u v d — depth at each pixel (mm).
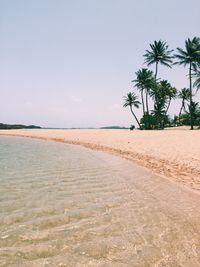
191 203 6867
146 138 27719
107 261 4121
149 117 64125
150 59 62281
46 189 8781
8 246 4676
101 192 8336
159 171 11406
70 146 27188
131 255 4285
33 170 12578
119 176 10859
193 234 4984
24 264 4059
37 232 5254
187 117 71312
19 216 6176
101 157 17266
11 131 66000
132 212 6344
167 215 6051
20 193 8281
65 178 10625
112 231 5238
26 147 26359
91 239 4902
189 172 10906
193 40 54656
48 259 4207
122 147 22078
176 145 19688
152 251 4395
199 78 56938
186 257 4176
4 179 10430
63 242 4805
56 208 6742
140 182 9609
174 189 8359
